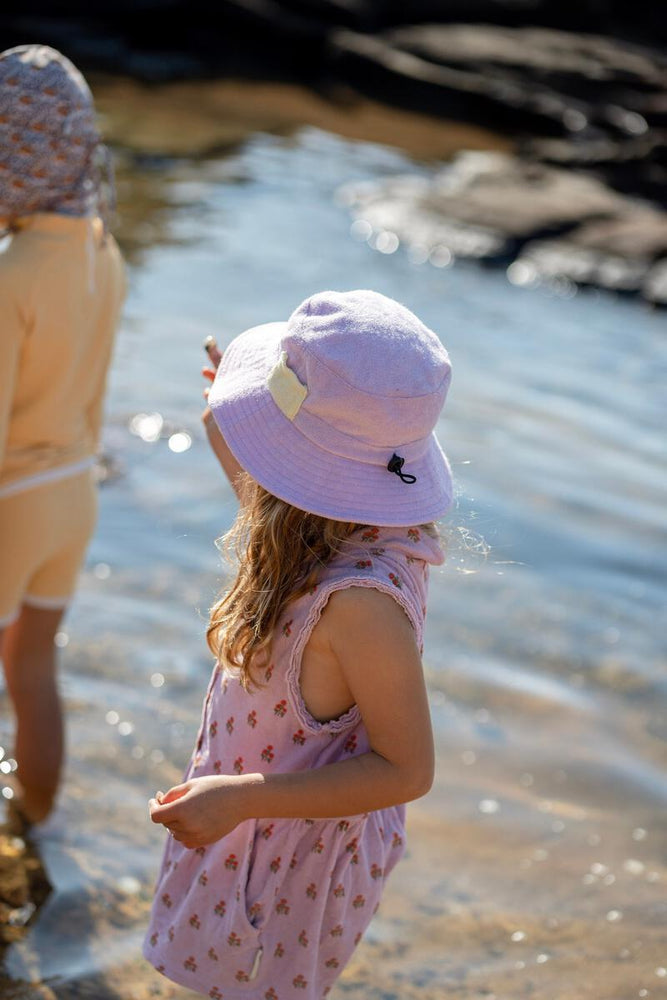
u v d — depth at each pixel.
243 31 15.59
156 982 2.73
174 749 3.52
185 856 2.21
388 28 16.70
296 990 2.14
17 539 2.91
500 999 2.78
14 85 2.68
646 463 6.01
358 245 9.36
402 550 1.98
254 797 1.92
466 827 3.38
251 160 11.20
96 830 3.17
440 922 3.02
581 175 12.21
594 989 2.82
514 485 5.53
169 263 8.00
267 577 1.99
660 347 8.06
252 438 1.98
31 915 2.87
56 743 3.20
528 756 3.69
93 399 3.06
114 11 15.18
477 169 11.90
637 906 3.12
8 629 3.16
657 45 17.59
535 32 17.05
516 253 9.73
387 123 13.91
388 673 1.91
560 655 4.24
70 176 2.75
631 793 3.57
